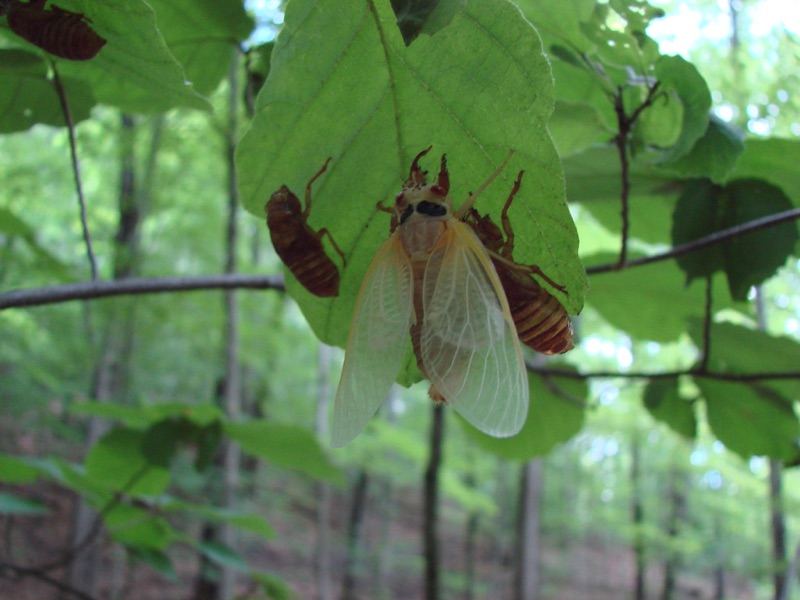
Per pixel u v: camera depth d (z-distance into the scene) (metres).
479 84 0.10
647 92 0.15
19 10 0.11
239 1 0.16
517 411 0.10
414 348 0.11
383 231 0.12
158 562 0.23
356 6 0.10
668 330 0.22
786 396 0.19
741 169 0.17
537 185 0.11
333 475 0.23
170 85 0.13
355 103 0.11
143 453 0.21
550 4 0.14
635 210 0.20
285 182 0.12
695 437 0.22
